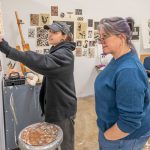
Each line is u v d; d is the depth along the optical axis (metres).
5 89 2.24
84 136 2.83
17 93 2.29
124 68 1.05
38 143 1.50
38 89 2.37
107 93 1.14
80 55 4.29
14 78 2.32
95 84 1.24
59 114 1.77
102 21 1.09
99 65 4.37
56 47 1.72
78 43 4.23
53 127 1.71
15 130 2.35
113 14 4.45
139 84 1.02
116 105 1.13
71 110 1.84
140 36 4.78
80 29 4.20
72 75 1.82
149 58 3.59
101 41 1.12
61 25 1.76
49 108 1.77
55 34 1.72
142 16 4.72
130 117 1.03
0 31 1.83
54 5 3.89
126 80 1.03
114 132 1.12
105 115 1.18
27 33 3.75
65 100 1.77
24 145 1.48
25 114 2.37
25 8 3.67
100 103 1.19
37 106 2.40
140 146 1.27
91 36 4.33
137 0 4.60
